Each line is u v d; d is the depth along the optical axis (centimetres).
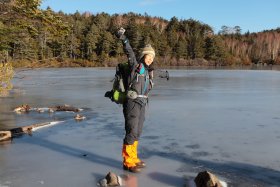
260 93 1583
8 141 660
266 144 623
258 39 11250
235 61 9094
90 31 7806
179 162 521
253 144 623
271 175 465
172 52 8769
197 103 1212
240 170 485
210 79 2717
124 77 482
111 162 523
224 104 1183
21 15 903
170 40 8825
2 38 895
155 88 1878
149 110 1043
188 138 671
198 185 423
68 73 3878
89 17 9862
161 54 8600
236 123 822
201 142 639
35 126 795
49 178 455
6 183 438
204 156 551
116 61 7219
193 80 2592
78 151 584
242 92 1633
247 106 1128
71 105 1187
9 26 897
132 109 476
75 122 855
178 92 1641
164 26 11450
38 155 561
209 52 8838
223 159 536
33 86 2048
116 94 479
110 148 602
